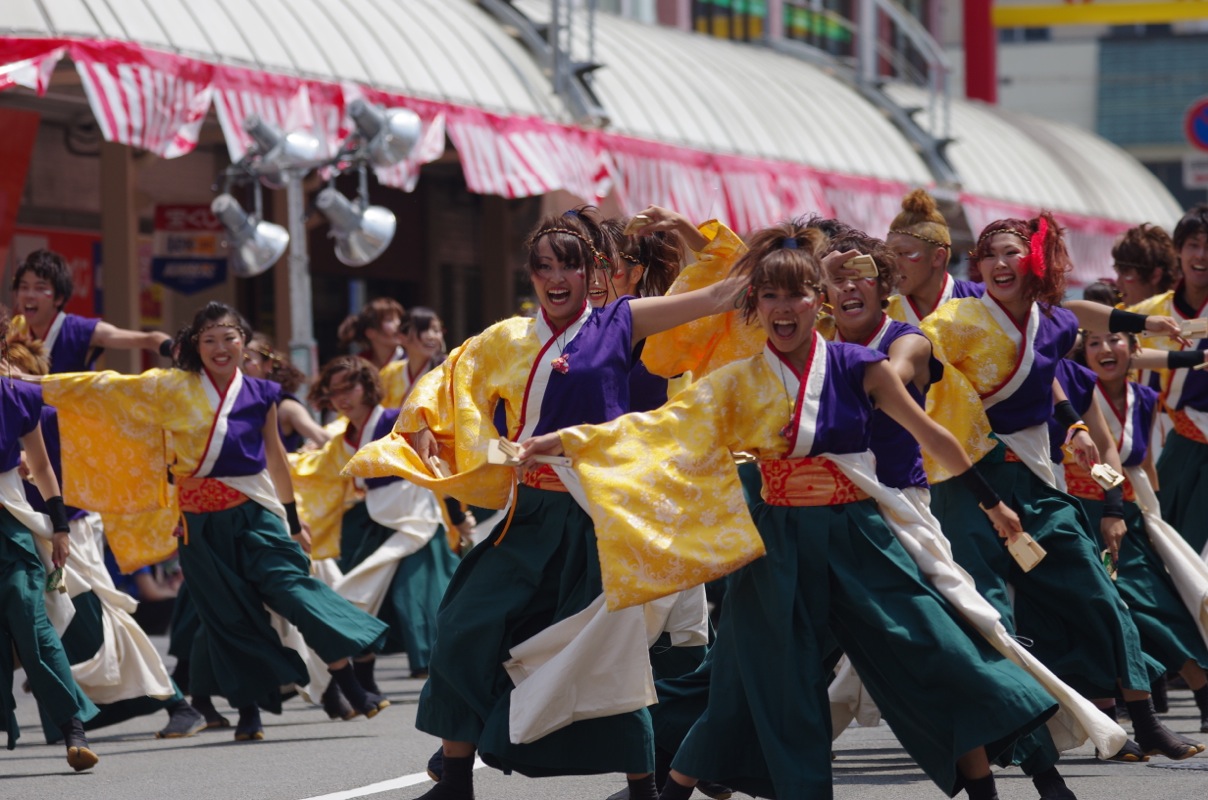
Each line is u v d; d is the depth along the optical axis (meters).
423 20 25.23
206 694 14.50
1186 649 12.18
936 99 39.38
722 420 8.58
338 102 21.97
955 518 10.62
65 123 25.95
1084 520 10.97
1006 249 10.75
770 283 8.50
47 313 14.66
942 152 36.50
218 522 13.73
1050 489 10.91
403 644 16.70
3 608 11.98
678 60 31.83
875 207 32.97
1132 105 84.50
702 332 10.12
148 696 13.92
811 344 8.62
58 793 11.25
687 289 10.33
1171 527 12.98
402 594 16.77
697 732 8.72
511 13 27.42
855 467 8.58
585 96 26.69
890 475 9.12
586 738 9.00
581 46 29.50
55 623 12.81
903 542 8.65
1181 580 12.36
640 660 8.92
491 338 9.47
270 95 21.09
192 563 13.74
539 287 9.33
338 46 22.81
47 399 13.55
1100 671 10.89
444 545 17.20
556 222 9.41
